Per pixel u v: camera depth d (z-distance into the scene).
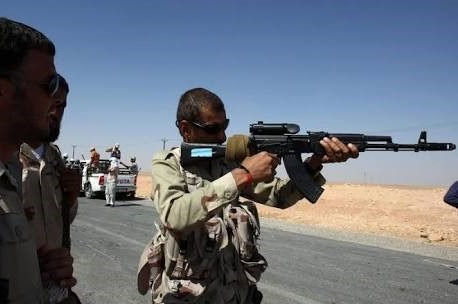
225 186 2.08
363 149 2.44
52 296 1.75
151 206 18.59
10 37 1.41
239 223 2.36
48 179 2.20
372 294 6.22
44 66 1.48
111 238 10.03
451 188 7.03
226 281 2.30
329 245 10.02
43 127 1.51
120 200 21.42
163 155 2.38
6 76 1.41
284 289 6.32
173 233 2.15
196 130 2.45
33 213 1.73
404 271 7.63
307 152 2.38
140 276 2.47
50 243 2.17
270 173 2.15
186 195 2.12
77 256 8.06
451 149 2.50
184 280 2.26
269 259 8.22
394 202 22.12
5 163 1.48
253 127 2.38
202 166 2.39
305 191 2.32
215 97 2.47
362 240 11.09
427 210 18.94
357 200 23.02
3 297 1.27
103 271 7.04
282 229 12.54
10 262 1.31
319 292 6.24
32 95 1.46
